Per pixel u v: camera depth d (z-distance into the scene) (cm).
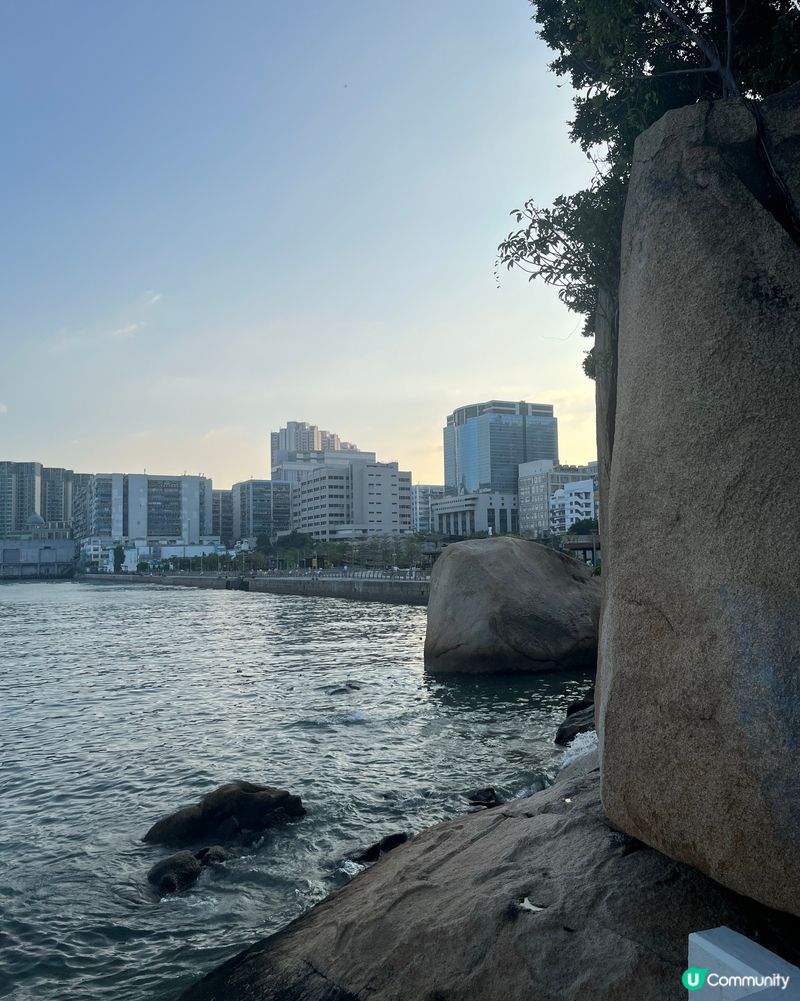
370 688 2289
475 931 472
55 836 1084
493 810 702
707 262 457
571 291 790
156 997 672
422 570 9956
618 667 497
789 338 418
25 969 725
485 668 2447
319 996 487
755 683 405
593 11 671
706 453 442
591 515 17488
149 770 1423
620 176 754
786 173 445
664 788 459
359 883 656
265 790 1132
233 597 10356
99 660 3266
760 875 402
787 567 400
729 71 628
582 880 486
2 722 1925
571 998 403
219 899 866
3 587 16612
